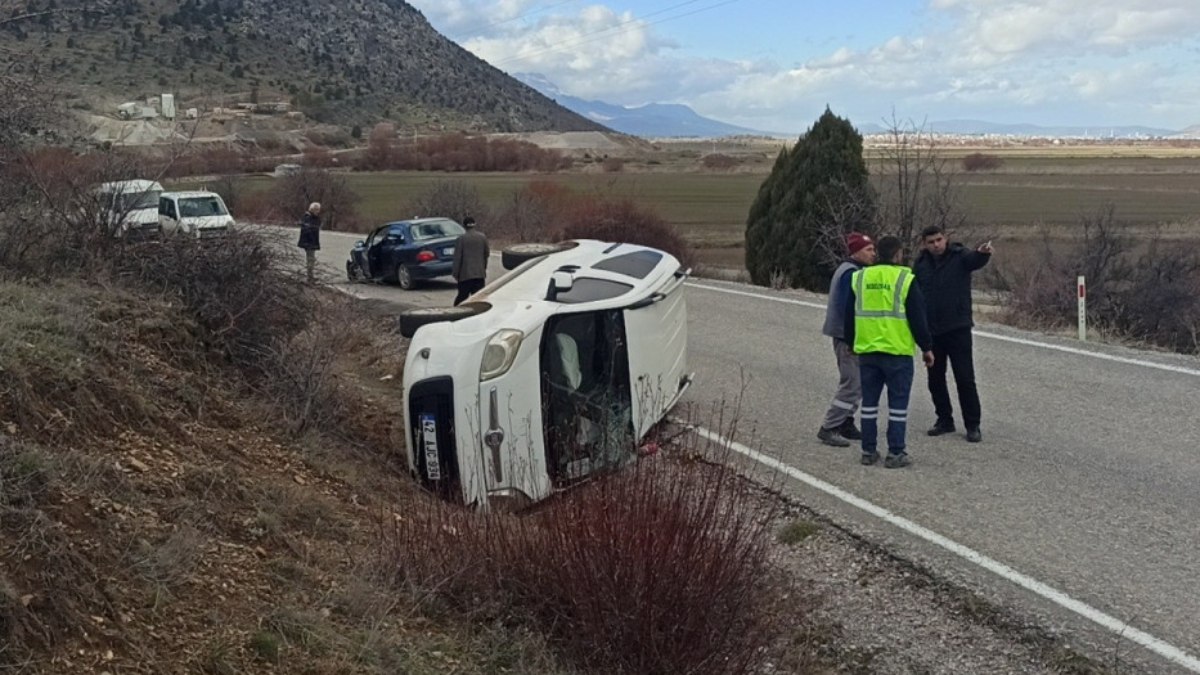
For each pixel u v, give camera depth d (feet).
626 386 24.80
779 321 49.29
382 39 595.88
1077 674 15.90
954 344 27.84
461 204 118.93
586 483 18.20
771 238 68.33
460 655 14.57
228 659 12.51
